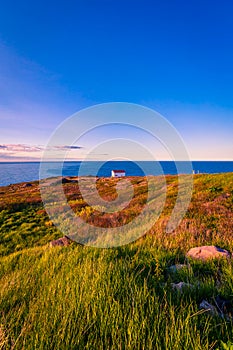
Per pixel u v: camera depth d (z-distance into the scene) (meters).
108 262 4.64
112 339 2.30
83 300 3.00
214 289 3.16
